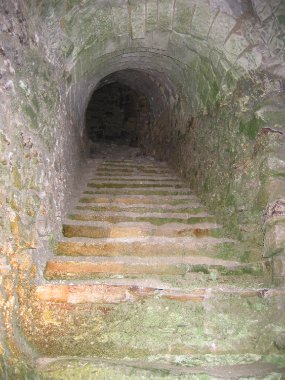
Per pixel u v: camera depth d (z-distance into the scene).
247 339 2.90
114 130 11.36
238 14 3.41
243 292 3.11
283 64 3.51
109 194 5.08
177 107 6.19
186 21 3.79
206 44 3.97
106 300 3.03
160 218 4.29
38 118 3.14
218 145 4.42
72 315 2.96
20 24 2.71
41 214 3.20
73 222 4.13
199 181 5.00
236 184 3.92
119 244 3.73
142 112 9.23
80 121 5.75
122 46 4.42
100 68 5.13
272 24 3.33
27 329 2.78
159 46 4.54
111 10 3.59
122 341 2.85
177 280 3.32
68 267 3.36
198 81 4.83
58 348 2.78
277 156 3.40
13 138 2.55
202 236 4.04
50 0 3.01
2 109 2.37
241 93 3.90
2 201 2.37
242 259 3.61
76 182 5.19
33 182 2.99
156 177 5.89
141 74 6.93
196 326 2.95
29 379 2.52
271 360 2.82
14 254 2.59
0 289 2.36
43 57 3.27
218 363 2.77
